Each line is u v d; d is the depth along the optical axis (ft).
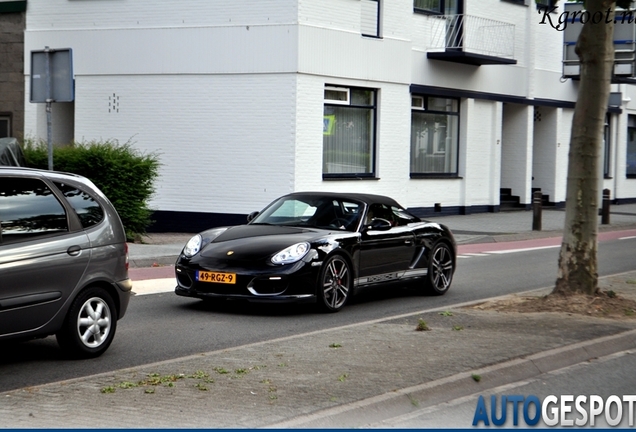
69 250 25.99
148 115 72.02
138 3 71.72
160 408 20.72
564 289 35.83
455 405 22.84
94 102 73.56
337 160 73.20
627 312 34.30
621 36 79.71
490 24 88.53
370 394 22.13
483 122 90.53
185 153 71.20
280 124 68.39
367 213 38.24
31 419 19.83
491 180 92.02
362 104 75.20
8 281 24.11
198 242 36.58
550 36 99.14
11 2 75.72
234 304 38.04
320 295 35.19
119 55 72.49
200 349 28.94
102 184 57.62
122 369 25.05
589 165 35.42
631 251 63.05
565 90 102.42
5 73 76.43
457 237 68.80
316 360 25.72
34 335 25.14
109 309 27.61
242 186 69.72
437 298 40.96
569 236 35.88
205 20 69.97
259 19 68.59
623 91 114.11
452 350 27.37
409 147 79.77
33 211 25.49
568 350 27.91
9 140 55.88
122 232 28.32
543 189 103.09
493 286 45.11
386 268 38.47
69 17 73.92
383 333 30.01
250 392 22.15
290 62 67.82
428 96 83.97
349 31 72.13
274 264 34.32
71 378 24.68
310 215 38.29
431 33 82.23
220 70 69.77
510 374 25.46
